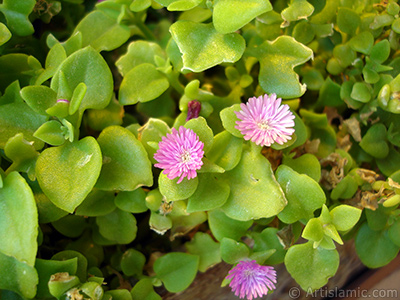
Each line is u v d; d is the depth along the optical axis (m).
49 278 0.10
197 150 0.10
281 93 0.11
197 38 0.11
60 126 0.10
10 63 0.12
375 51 0.12
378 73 0.13
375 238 0.12
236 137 0.11
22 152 0.10
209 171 0.10
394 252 0.12
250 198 0.10
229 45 0.11
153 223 0.11
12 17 0.12
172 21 0.16
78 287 0.10
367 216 0.12
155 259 0.13
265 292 0.11
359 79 0.13
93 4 0.16
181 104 0.12
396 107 0.12
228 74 0.13
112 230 0.12
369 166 0.14
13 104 0.11
